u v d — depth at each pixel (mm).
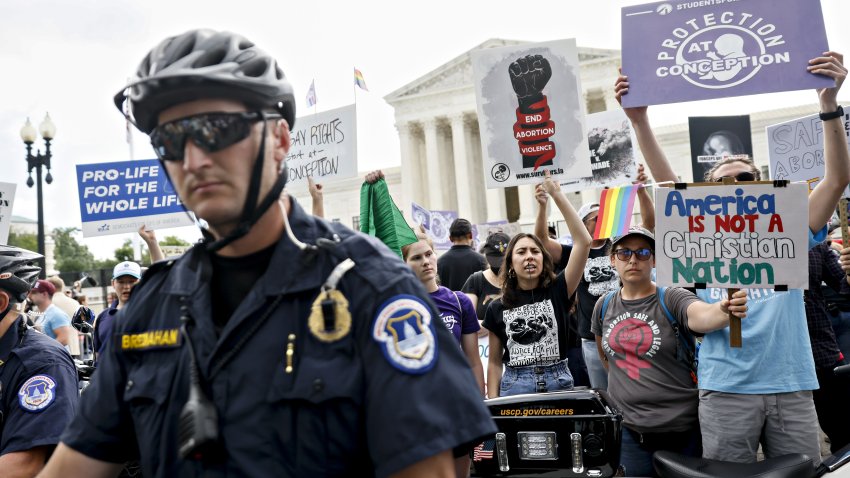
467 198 49375
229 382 1180
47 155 13109
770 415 3412
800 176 5797
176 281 1331
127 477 2979
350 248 1253
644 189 5398
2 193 5633
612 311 4035
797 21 3836
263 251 1289
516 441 2850
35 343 2600
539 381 4262
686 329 3738
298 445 1139
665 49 4074
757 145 44375
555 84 5570
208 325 1246
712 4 4016
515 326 4383
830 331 4465
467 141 51219
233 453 1142
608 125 8242
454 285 7070
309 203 33938
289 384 1151
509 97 5648
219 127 1188
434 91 50531
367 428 1146
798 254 3201
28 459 2404
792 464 2480
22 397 2449
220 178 1200
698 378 3656
